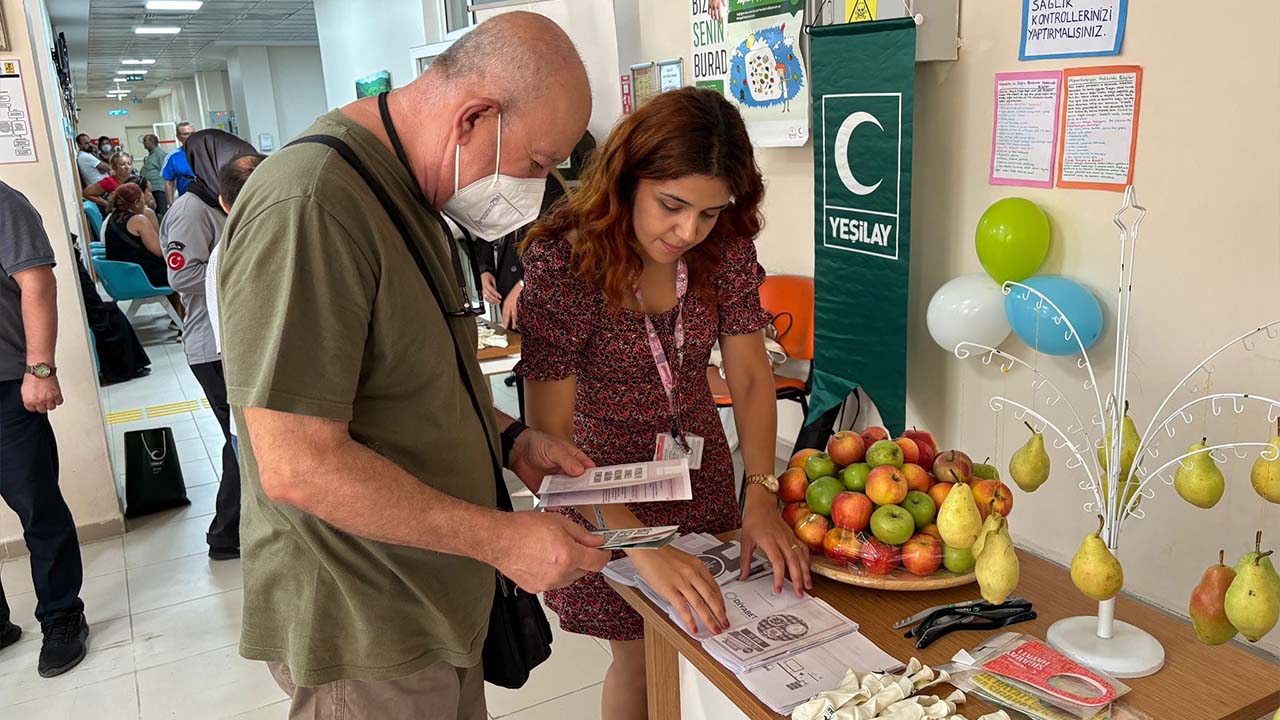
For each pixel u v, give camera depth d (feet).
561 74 4.06
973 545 4.45
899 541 4.78
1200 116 8.00
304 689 4.42
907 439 5.21
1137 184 8.59
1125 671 4.03
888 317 10.91
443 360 4.18
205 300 11.60
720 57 13.84
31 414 9.91
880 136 10.57
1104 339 9.11
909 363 11.64
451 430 4.30
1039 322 8.75
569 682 9.41
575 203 5.38
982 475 5.18
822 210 11.77
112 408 20.74
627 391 5.86
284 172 3.72
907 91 10.07
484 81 3.98
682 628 4.70
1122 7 8.42
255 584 4.35
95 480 13.53
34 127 12.25
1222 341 8.15
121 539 13.58
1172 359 8.59
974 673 4.09
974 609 4.60
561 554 3.99
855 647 4.40
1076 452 4.49
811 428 11.99
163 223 11.66
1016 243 9.14
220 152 11.29
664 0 15.39
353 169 3.86
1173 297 8.48
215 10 41.06
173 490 14.56
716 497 6.20
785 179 13.53
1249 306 7.89
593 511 5.58
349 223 3.69
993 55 9.80
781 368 13.64
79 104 112.27
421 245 4.19
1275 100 7.45
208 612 11.29
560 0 16.26
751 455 5.96
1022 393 10.12
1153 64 8.29
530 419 5.75
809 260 13.35
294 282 3.55
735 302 6.03
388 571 4.24
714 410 6.28
